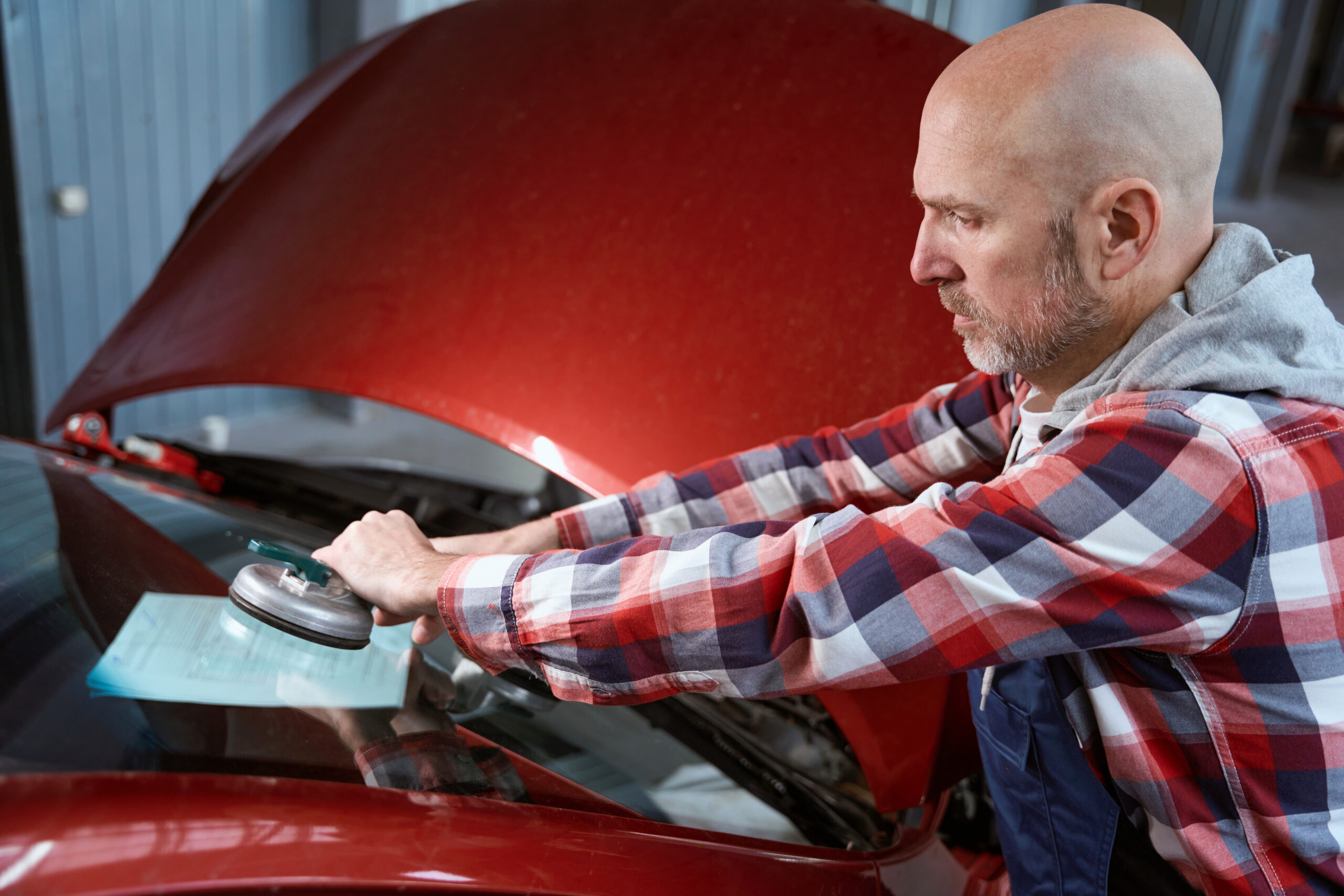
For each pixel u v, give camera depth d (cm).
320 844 62
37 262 335
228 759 72
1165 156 69
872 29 145
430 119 145
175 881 55
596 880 72
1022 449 87
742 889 80
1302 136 1273
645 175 129
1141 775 79
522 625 79
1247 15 855
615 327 120
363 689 87
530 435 115
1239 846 78
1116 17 70
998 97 69
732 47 142
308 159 150
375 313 125
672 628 75
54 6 315
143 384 131
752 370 118
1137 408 72
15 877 52
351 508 146
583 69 143
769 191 127
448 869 66
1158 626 70
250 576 85
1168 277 74
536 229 127
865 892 91
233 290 137
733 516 104
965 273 75
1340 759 74
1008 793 92
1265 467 68
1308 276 74
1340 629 71
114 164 345
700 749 107
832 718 119
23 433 351
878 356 120
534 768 88
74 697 73
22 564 89
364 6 374
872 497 105
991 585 70
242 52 369
